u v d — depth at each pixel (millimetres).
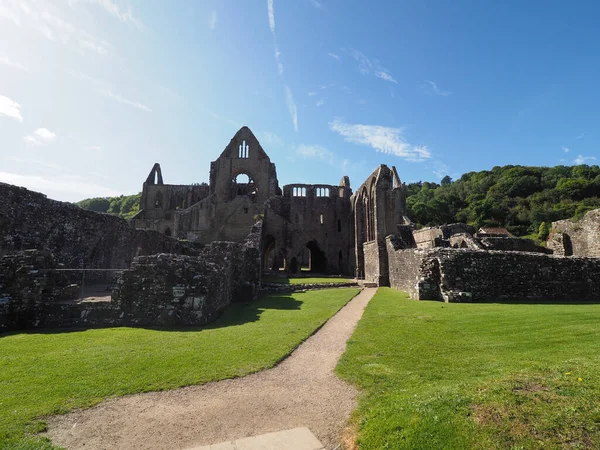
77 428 4820
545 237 59719
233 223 45312
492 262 15414
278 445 4438
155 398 5766
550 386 4848
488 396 4750
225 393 5977
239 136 52500
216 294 13266
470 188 105250
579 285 15484
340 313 13875
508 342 7941
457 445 3969
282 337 9523
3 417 4992
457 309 12555
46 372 6707
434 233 30281
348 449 4371
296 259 47281
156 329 10602
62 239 17922
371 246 31391
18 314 10688
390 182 33375
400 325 10359
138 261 11656
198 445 4457
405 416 4648
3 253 14625
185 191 61469
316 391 6035
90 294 14641
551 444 3748
